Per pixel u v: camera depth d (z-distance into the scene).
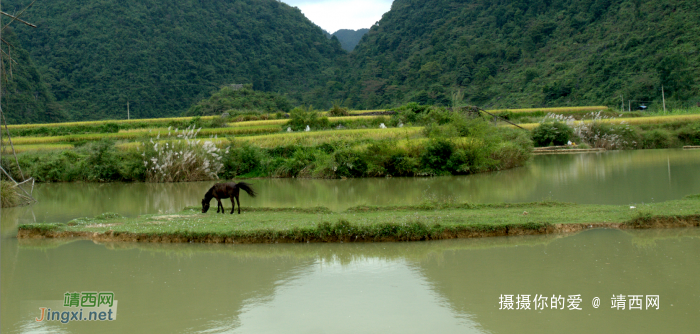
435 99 97.06
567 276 7.76
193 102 114.25
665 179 18.00
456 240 9.98
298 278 8.07
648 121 40.44
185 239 10.40
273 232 10.24
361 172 23.80
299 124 38.97
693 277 7.56
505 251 9.14
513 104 85.44
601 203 13.38
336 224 10.26
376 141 24.75
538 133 36.06
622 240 9.62
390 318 6.39
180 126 48.00
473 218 10.95
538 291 7.19
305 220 11.47
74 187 23.17
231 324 6.32
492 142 24.53
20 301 7.27
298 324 6.25
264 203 15.64
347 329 6.07
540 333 5.87
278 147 26.83
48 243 10.68
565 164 25.25
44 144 34.66
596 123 36.56
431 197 15.57
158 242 10.45
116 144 29.28
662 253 8.76
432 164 23.31
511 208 12.56
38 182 25.95
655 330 5.91
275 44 155.75
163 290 7.59
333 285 7.70
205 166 24.53
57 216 14.67
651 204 12.17
